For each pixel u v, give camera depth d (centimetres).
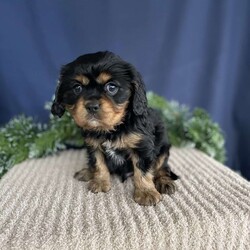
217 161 43
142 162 32
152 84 54
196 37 53
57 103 33
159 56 53
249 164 57
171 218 27
